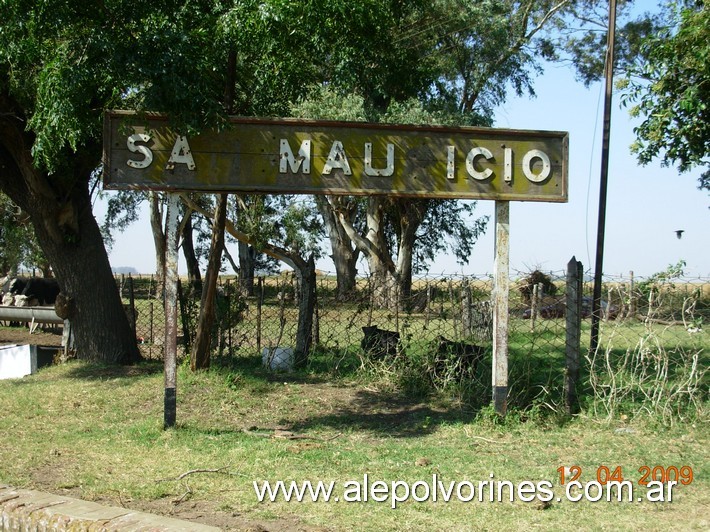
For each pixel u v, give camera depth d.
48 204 11.03
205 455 6.41
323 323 11.49
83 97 7.17
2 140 10.53
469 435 7.20
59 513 4.34
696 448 6.63
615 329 8.08
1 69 9.23
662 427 7.29
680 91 9.88
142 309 19.61
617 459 6.30
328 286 11.49
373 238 30.53
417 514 4.93
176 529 4.01
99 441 6.93
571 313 7.95
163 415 7.89
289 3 7.43
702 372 7.74
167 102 6.96
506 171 7.57
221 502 5.15
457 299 10.60
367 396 9.12
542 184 7.66
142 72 6.91
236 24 7.61
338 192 7.38
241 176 7.26
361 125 7.40
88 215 11.55
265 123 7.30
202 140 7.21
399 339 10.35
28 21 7.27
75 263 11.37
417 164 7.49
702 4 10.22
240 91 9.74
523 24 27.72
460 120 23.23
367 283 11.24
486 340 10.72
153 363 11.50
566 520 4.82
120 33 7.34
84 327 11.45
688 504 5.15
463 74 27.58
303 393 9.20
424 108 22.12
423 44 24.36
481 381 9.12
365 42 8.48
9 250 31.12
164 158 7.16
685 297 7.63
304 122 7.33
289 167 7.33
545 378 8.62
